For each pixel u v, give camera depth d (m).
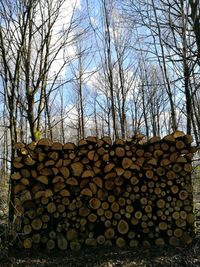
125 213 5.94
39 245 5.75
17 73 6.17
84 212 5.87
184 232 5.95
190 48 6.55
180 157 6.07
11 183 5.87
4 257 5.19
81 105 15.24
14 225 5.68
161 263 5.03
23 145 5.86
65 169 5.89
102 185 5.95
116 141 6.03
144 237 5.94
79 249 5.74
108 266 4.93
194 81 6.51
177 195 6.04
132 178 5.99
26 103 6.99
